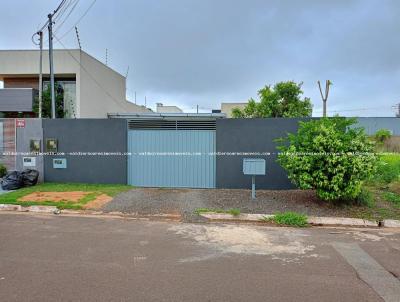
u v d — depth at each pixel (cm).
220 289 374
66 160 1100
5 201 833
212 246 535
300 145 805
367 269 441
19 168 1112
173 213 761
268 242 562
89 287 375
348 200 814
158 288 374
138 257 477
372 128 3372
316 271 432
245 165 884
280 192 976
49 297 350
